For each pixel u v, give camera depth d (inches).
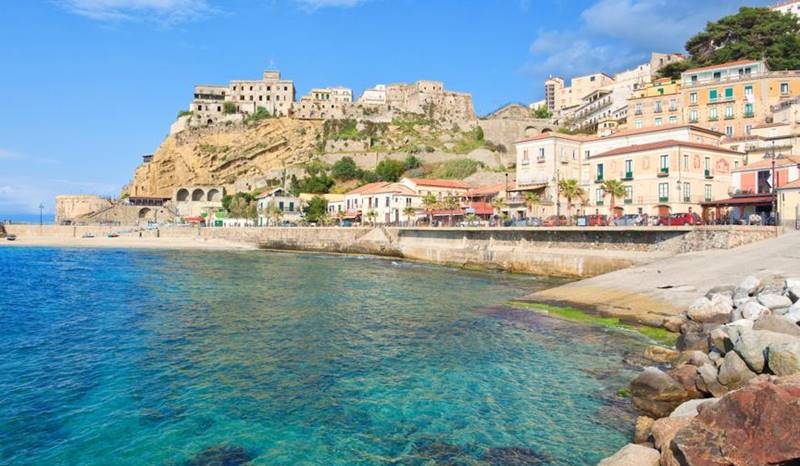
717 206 2330.2
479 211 3459.6
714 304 989.8
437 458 559.5
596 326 1147.9
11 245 4569.4
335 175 6358.3
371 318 1290.6
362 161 6614.2
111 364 889.5
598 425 630.5
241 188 6732.3
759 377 472.7
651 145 2578.7
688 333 898.1
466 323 1217.4
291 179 6368.1
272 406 704.4
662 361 854.5
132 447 587.5
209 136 7824.8
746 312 863.7
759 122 3312.0
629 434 604.7
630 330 1098.1
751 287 1031.0
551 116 7303.2
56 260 3142.2
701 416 456.8
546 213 3107.8
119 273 2379.4
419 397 735.1
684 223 1987.0
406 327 1180.5
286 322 1240.2
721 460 406.0
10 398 729.0
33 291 1768.0
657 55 5713.6
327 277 2239.2
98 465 549.3
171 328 1168.8
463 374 833.5
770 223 1943.9
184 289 1820.9
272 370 858.8
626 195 2637.8
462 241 2871.6
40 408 693.9
